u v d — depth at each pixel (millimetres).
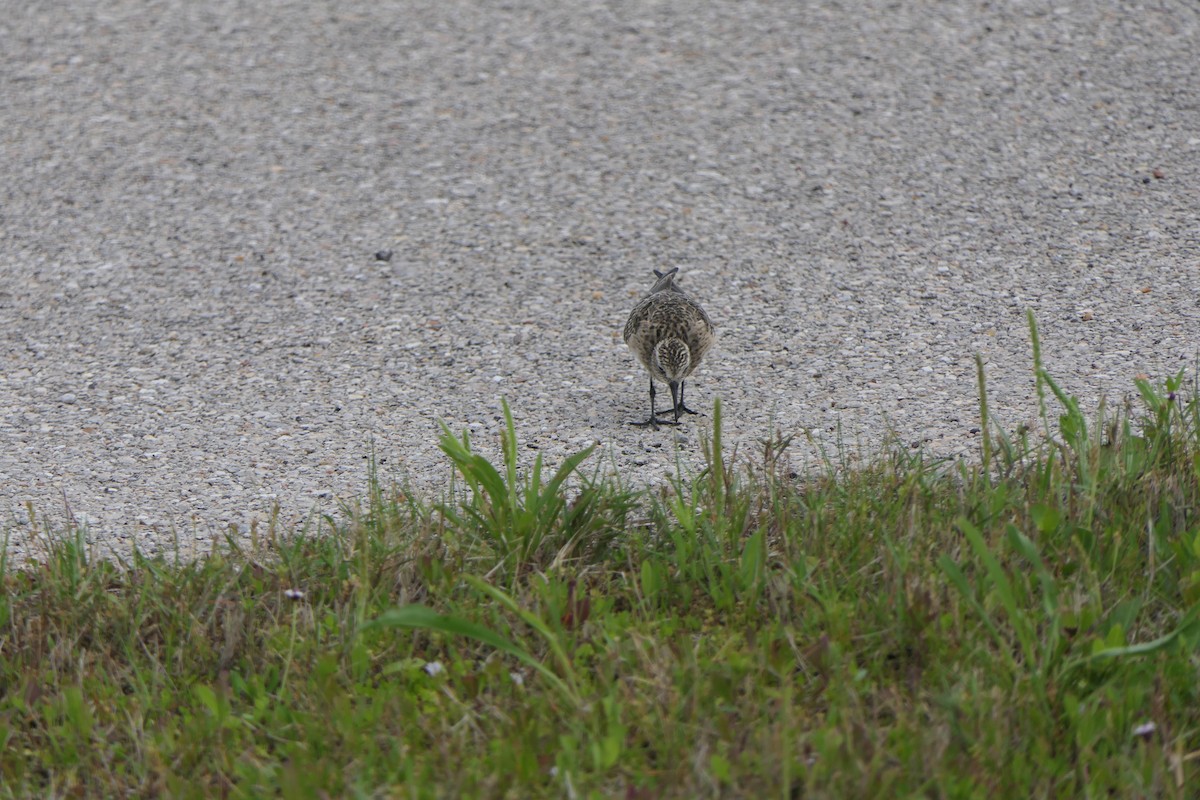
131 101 17391
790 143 15859
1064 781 6461
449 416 11141
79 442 10836
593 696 7211
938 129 15898
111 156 16125
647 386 11625
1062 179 14742
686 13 19234
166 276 13727
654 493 9750
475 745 6957
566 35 18797
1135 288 12633
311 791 6500
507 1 19969
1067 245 13516
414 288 13414
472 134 16469
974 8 18609
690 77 17500
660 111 16750
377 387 11656
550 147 16094
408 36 18984
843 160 15430
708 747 6613
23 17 19703
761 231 14180
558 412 11203
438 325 12734
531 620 7074
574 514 8727
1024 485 8883
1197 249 13258
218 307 13141
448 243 14250
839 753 6480
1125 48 17312
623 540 8836
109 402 11484
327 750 6973
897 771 6422
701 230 14273
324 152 16156
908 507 8562
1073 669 7082
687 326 11156
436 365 12031
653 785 6516
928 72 17125
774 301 12891
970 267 13258
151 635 8094
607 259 13852
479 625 7602
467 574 7832
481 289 13367
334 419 11125
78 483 10195
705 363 11891
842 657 7391
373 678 7617
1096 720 6680
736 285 13227
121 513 9742
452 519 8625
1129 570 7984
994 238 13750
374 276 13648
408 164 15859
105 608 8219
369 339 12508
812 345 12070
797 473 9852
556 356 12164
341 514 9586
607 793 6500
